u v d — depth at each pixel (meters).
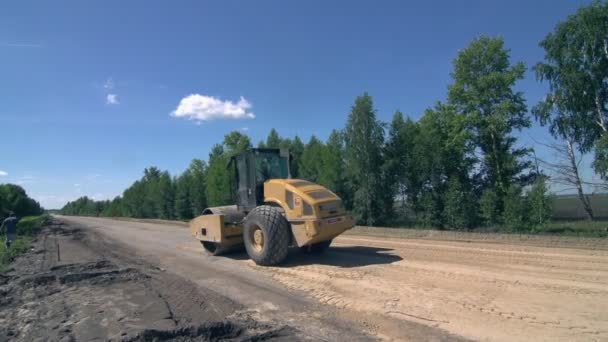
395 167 23.78
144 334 4.89
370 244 11.68
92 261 11.47
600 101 19.55
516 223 16.94
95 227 32.88
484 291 6.02
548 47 20.56
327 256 9.74
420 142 22.52
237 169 10.71
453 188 20.12
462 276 6.96
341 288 6.67
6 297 7.62
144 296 6.90
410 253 9.55
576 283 6.27
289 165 10.72
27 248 17.25
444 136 23.81
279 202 9.13
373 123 23.97
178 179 47.09
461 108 24.39
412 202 23.42
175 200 47.53
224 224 10.44
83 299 6.97
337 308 5.71
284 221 8.83
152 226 29.62
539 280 6.51
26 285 8.52
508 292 5.92
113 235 22.05
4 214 36.88
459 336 4.48
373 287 6.57
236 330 5.05
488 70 23.97
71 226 37.28
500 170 22.81
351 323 5.08
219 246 10.71
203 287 7.34
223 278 8.05
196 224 11.65
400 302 5.73
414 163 22.83
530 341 4.25
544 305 5.29
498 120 22.30
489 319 4.89
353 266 8.33
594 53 19.03
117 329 5.25
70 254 13.91
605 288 5.94
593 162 17.31
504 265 7.74
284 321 5.29
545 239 11.81
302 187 8.98
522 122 23.55
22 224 33.38
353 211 24.42
